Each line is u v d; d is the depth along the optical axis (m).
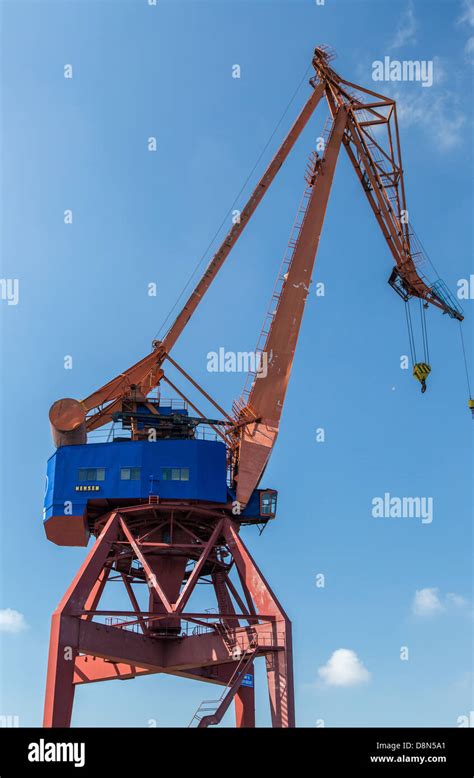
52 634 39.75
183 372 52.34
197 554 47.81
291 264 53.66
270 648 41.22
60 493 46.75
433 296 58.44
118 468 46.97
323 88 57.47
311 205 54.84
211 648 43.88
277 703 40.16
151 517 47.12
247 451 49.62
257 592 43.41
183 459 47.19
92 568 42.69
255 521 49.47
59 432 48.19
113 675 48.06
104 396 50.59
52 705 37.84
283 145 56.34
